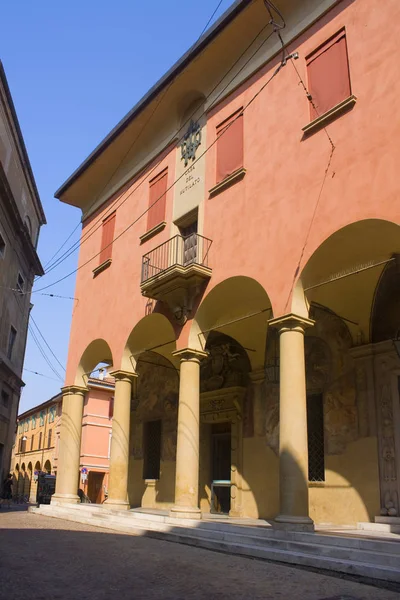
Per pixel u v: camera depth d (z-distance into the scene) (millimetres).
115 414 15930
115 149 18859
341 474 12367
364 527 11070
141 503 19062
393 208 9227
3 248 24438
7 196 22969
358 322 12656
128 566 7465
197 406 13078
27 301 30125
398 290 12094
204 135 15070
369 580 6766
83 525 13570
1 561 7484
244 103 13680
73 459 18281
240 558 8469
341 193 10227
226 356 16688
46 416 48250
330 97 11148
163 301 14500
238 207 12867
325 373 13352
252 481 14812
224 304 13500
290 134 11859
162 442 18953
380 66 10172
